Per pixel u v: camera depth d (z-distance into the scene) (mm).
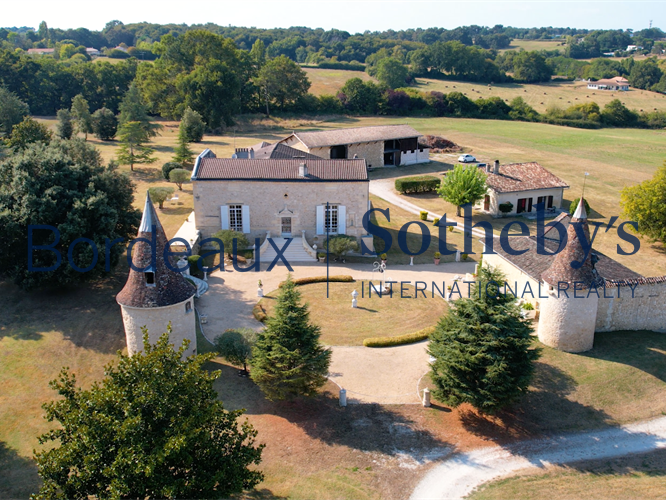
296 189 54531
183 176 71000
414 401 33125
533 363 35469
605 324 39500
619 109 143250
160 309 32469
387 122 134750
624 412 32312
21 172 41406
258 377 30641
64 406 21609
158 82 121500
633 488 26984
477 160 97562
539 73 199875
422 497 26141
